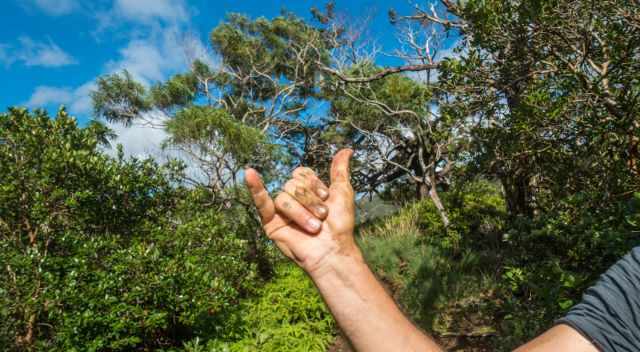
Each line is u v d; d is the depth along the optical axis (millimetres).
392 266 7816
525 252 4031
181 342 5402
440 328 5199
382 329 747
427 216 9539
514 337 3748
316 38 14008
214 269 6043
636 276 669
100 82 12461
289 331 5684
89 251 4715
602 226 3268
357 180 16281
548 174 4504
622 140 3604
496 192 9586
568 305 2963
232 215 9352
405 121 11117
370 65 10984
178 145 9156
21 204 4730
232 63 15094
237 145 9219
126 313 4492
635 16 3521
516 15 3895
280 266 9117
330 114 15117
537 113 3775
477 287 5684
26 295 4152
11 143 5004
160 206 6555
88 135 5641
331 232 826
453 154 5590
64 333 4195
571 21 3723
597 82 3525
